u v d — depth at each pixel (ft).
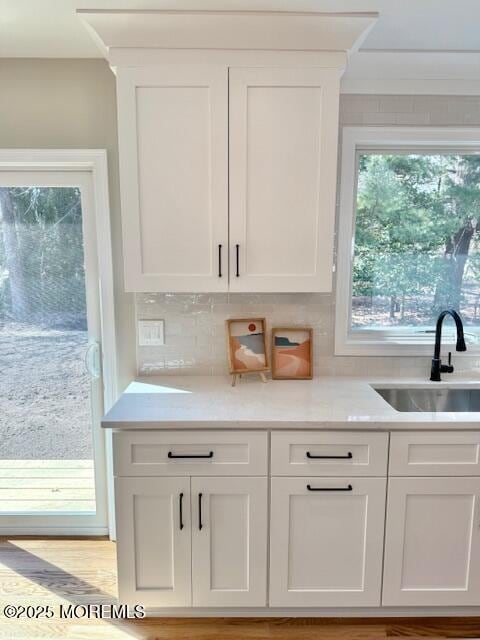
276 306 7.08
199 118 5.63
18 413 7.56
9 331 7.38
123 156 5.67
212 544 5.57
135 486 5.43
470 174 7.20
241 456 5.40
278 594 5.67
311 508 5.49
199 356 7.17
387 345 7.22
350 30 5.27
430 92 6.71
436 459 5.41
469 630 5.79
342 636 5.68
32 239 7.16
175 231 5.85
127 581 5.63
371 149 7.02
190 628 5.79
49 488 7.72
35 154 6.65
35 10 5.14
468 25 5.48
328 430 5.34
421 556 5.61
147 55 5.47
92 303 7.25
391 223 7.25
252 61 5.52
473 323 7.52
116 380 7.19
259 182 5.78
